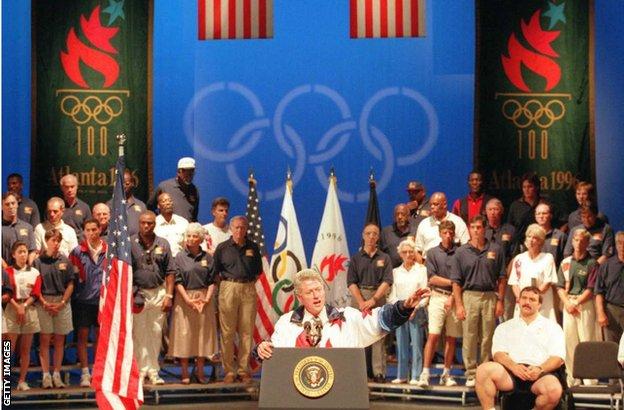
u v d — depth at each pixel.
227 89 22.72
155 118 22.52
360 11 19.94
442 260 18.11
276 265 19.80
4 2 22.00
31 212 19.41
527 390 14.38
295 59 22.75
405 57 22.56
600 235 18.34
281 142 22.70
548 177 21.88
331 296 19.81
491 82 21.98
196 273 18.28
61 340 17.86
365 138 22.61
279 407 7.03
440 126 22.48
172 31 22.61
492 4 21.97
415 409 17.00
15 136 21.95
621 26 22.14
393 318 8.39
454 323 17.98
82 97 21.88
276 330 8.56
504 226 19.33
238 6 19.98
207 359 19.67
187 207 20.45
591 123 21.84
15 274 17.44
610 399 16.16
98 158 21.89
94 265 18.20
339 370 7.07
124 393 12.16
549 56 21.86
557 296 18.11
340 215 20.08
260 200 22.69
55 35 21.81
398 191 22.56
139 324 18.00
